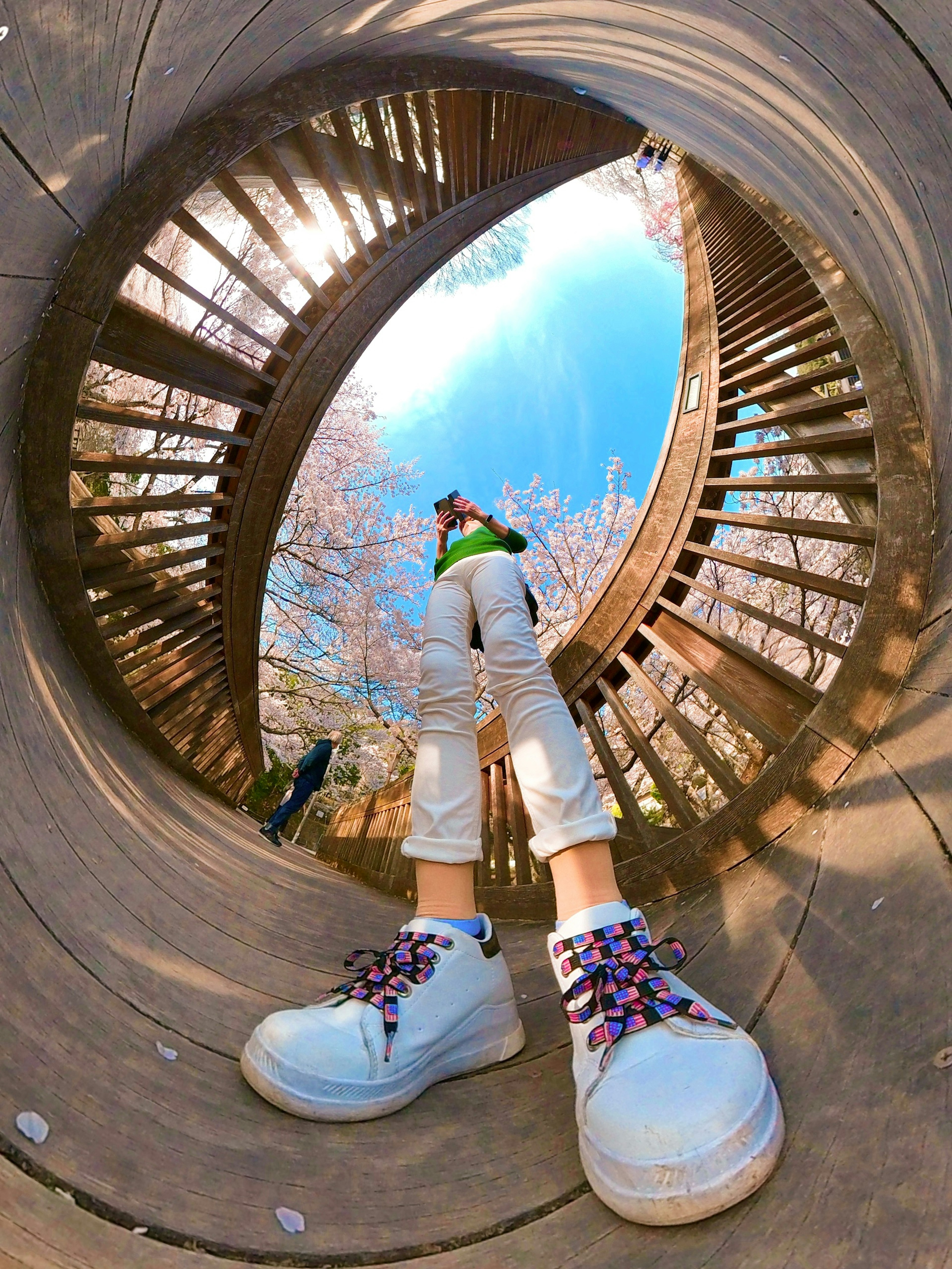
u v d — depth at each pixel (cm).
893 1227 51
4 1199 54
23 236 108
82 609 191
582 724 278
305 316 245
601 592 277
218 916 145
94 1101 71
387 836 366
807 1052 79
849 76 113
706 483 258
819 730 157
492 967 101
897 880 92
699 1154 63
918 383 160
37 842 106
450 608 129
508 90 220
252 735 404
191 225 176
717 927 138
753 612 214
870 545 183
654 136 302
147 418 193
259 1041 86
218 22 109
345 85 174
